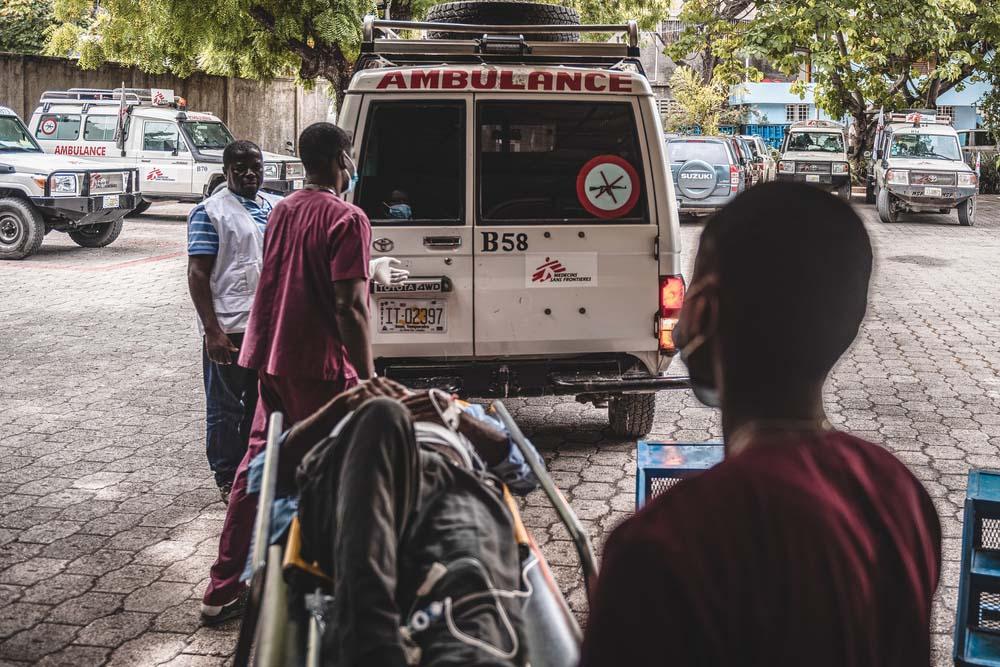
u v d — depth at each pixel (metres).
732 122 42.50
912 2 25.84
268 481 2.93
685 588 1.16
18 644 4.08
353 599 2.33
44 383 8.23
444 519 2.64
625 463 6.39
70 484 5.94
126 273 14.12
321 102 29.97
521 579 2.75
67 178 15.45
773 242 1.29
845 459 1.30
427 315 5.99
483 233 5.96
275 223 4.18
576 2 19.84
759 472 1.24
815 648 1.18
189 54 20.66
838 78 30.25
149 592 4.58
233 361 5.22
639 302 6.10
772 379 1.31
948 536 5.18
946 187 22.42
